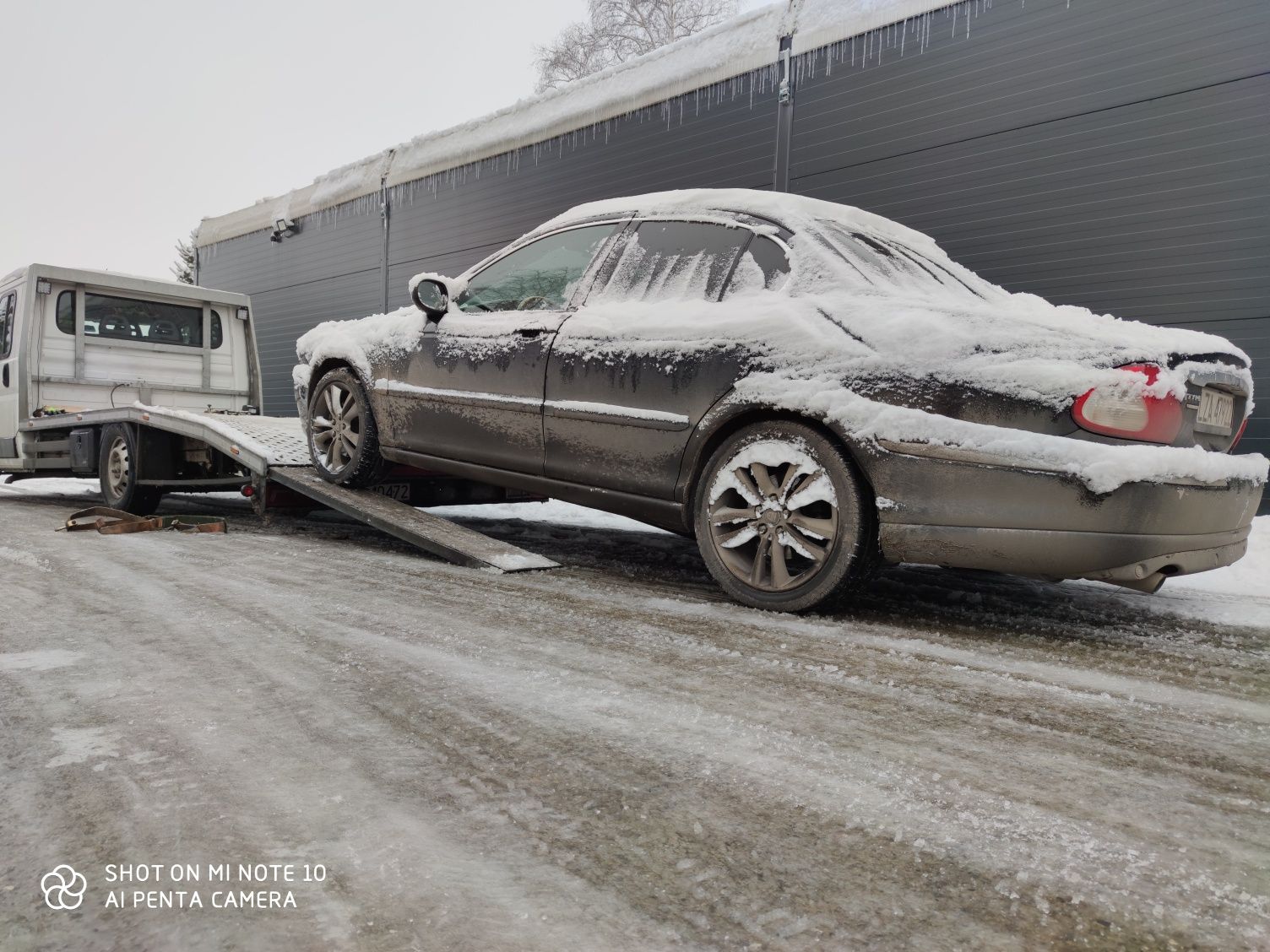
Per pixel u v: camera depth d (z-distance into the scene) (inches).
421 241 493.7
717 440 114.5
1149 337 95.7
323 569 132.2
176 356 286.4
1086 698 75.7
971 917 39.9
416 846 45.2
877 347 99.4
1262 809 53.3
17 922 37.9
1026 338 93.2
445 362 148.8
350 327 174.1
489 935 37.3
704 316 115.9
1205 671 86.6
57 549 151.9
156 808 49.1
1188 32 240.2
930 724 67.1
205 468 219.3
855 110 311.4
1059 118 264.7
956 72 286.7
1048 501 89.4
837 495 101.3
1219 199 235.6
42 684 71.7
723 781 54.8
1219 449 102.0
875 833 48.3
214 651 82.8
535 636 90.7
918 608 115.8
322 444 178.2
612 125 392.5
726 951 36.5
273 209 604.1
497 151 442.6
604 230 138.9
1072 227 262.7
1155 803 53.7
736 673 79.4
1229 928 39.5
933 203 293.1
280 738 60.3
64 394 261.7
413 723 63.7
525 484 138.3
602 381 124.2
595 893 41.1
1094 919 40.1
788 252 115.6
